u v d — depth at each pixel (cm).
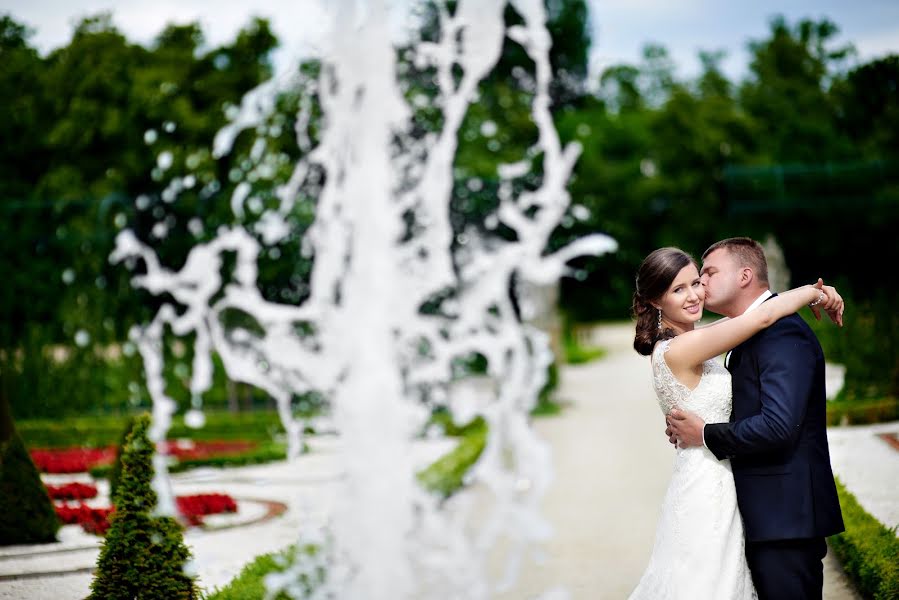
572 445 1382
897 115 2494
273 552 724
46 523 809
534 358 1140
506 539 783
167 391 1920
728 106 5034
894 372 1360
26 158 2558
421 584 650
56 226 1970
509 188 1619
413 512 818
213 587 652
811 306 390
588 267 2611
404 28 1097
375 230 866
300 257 1823
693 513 382
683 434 383
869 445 1088
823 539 377
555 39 2655
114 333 1928
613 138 5291
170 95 2436
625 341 4544
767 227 1942
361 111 862
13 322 1922
